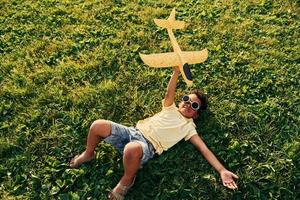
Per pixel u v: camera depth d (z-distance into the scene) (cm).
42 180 229
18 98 265
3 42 304
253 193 221
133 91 268
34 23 319
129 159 211
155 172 229
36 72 281
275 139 241
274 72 276
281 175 225
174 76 238
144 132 231
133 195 222
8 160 236
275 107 255
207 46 296
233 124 248
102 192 223
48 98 265
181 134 233
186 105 238
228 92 267
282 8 324
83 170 231
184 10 327
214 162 225
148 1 336
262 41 299
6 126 251
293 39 301
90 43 301
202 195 221
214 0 336
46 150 241
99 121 224
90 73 280
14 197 221
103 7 330
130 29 310
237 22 315
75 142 244
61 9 329
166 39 303
